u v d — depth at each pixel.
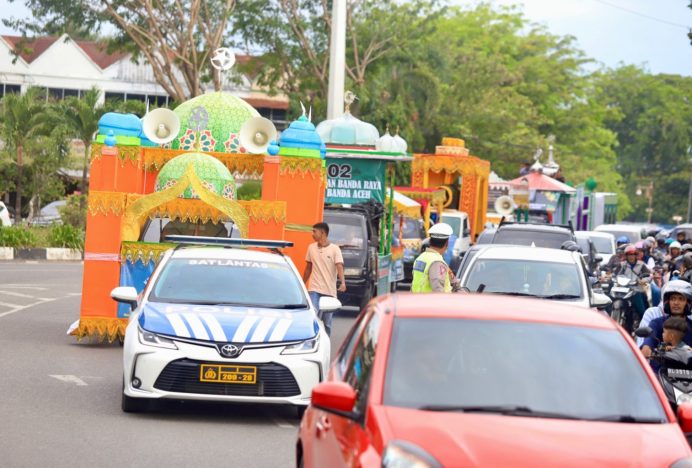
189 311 15.42
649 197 171.38
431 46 85.69
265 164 24.95
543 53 137.00
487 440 7.34
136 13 68.06
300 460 9.79
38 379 18.05
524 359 8.48
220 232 24.98
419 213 43.50
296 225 25.05
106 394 16.94
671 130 179.12
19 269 43.56
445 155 55.91
